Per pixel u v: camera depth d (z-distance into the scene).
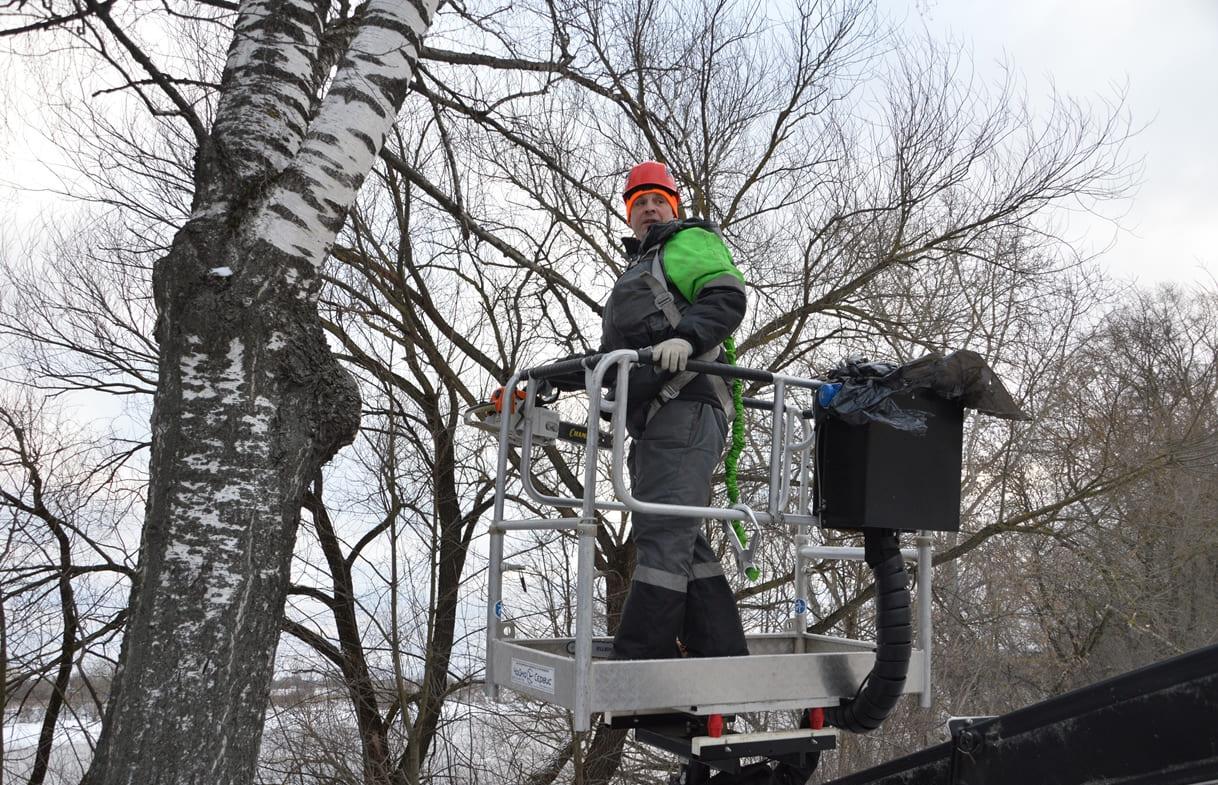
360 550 9.12
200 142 3.54
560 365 2.94
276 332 2.92
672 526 2.79
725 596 3.01
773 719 7.78
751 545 2.69
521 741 8.71
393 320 9.00
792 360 10.20
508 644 2.83
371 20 3.41
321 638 8.87
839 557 3.54
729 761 2.81
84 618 8.61
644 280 2.87
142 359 9.84
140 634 2.68
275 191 3.01
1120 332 15.17
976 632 11.52
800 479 3.54
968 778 2.13
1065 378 10.88
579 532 2.41
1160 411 12.52
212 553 2.73
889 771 2.41
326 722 8.48
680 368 2.55
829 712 2.88
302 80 3.23
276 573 2.85
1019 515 10.34
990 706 12.04
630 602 2.77
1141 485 11.18
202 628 2.67
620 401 2.49
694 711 2.50
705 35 9.73
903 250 10.11
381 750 8.41
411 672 8.63
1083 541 11.31
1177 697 1.68
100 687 9.10
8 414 8.83
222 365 2.84
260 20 3.24
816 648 3.63
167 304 2.91
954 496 2.80
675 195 3.37
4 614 8.45
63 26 3.66
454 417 8.80
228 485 2.78
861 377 2.71
